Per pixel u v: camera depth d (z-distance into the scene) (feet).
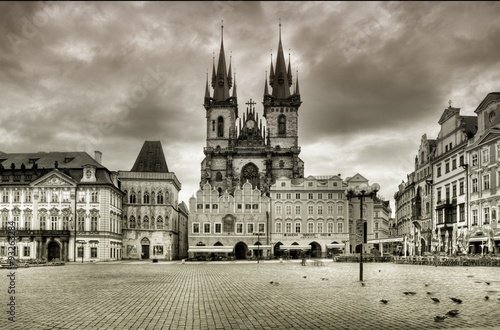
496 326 63.98
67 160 445.37
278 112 582.76
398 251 401.49
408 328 63.72
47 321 72.38
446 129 358.84
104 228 423.64
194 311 81.82
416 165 439.22
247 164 561.43
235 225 479.82
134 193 476.95
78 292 114.21
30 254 412.36
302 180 490.08
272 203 482.28
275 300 94.53
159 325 69.15
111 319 74.13
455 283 126.52
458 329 61.93
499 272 177.78
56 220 426.10
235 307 85.92
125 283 142.31
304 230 480.23
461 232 320.91
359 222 139.13
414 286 118.73
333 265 263.90
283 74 599.16
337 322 69.00
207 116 589.73
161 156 512.22
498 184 281.13
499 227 277.03
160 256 471.62
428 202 394.73
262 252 476.13
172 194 482.28
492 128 285.43
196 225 479.00
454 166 340.39
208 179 561.43
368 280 139.64
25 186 429.79
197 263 343.46
